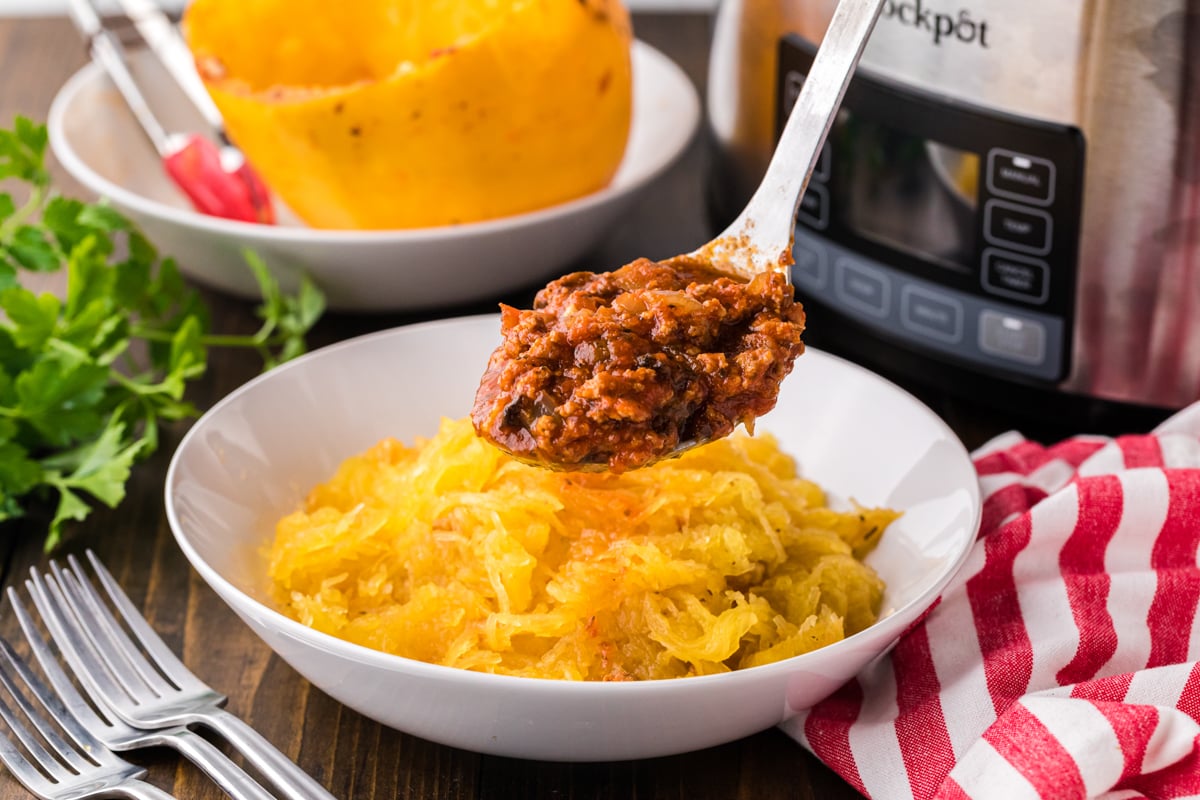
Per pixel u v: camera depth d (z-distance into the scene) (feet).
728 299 2.72
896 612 2.66
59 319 3.38
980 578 2.88
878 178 3.19
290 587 2.88
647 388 2.65
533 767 2.76
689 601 2.78
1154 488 2.90
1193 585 2.85
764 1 3.25
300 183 3.43
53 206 3.28
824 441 3.05
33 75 4.23
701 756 2.77
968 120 3.06
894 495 2.97
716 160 3.50
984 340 3.19
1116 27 2.93
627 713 2.60
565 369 2.68
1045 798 2.58
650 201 3.82
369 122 3.32
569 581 2.78
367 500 2.97
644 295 2.70
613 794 2.73
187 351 3.22
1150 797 2.65
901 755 2.71
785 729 2.78
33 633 2.88
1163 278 3.04
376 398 3.11
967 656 2.82
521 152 3.39
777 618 2.80
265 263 3.39
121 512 3.15
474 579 2.82
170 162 3.64
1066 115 3.00
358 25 3.48
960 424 3.29
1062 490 2.91
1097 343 3.12
